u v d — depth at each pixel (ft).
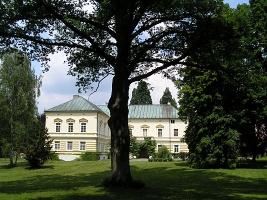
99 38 80.59
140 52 76.69
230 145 146.00
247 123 152.97
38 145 182.80
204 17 74.59
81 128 326.03
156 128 375.66
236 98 149.38
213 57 81.56
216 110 148.66
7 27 70.08
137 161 218.38
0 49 74.02
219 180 111.75
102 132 347.56
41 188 80.94
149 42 78.28
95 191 70.28
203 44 76.95
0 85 207.31
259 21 142.31
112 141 75.20
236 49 81.97
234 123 149.07
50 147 186.19
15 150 203.51
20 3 68.49
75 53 84.23
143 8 71.97
